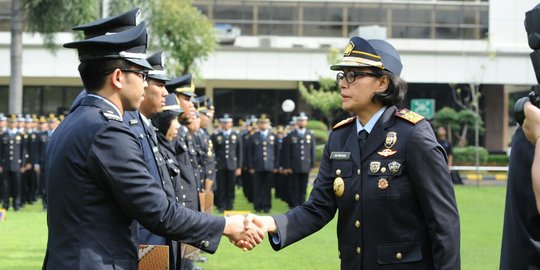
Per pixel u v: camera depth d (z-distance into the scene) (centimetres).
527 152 299
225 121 1538
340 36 3034
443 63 2994
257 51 2950
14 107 1942
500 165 2634
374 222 360
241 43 2988
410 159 355
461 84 3083
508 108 3419
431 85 3098
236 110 3108
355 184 368
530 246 296
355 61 368
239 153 1545
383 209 359
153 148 453
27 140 1570
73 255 307
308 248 945
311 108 3073
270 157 1532
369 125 374
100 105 324
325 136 2734
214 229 347
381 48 371
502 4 3008
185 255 572
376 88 369
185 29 2002
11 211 1447
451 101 3105
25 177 1560
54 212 316
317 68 2967
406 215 357
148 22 1981
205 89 3052
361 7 3033
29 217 1284
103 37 324
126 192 311
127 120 439
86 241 308
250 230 368
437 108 3111
